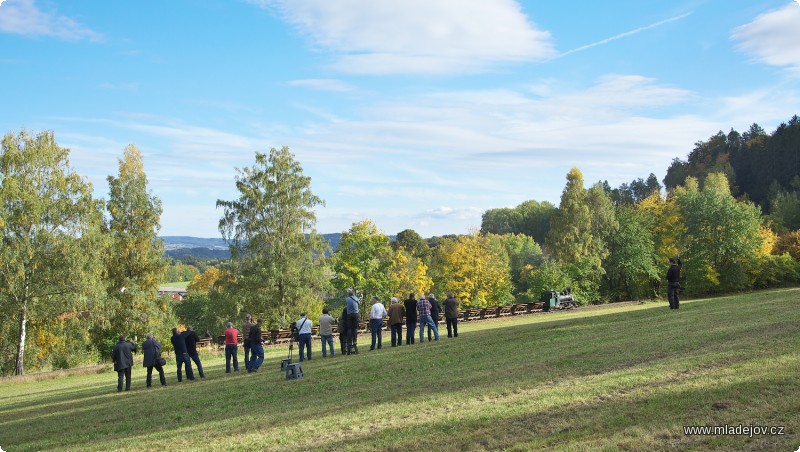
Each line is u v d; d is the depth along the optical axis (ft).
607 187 648.79
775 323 56.34
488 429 34.14
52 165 147.02
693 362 43.88
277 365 84.07
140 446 40.63
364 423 39.14
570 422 33.55
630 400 36.22
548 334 76.48
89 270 145.59
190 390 66.33
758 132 520.83
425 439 33.71
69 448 43.09
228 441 38.96
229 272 192.75
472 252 254.06
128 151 185.47
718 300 102.01
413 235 404.57
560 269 260.21
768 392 34.14
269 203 190.29
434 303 95.35
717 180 380.78
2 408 71.56
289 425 41.37
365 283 212.43
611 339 61.82
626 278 273.95
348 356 82.07
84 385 90.53
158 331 174.81
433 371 57.88
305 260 189.67
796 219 336.49
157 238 183.32
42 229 139.33
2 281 135.03
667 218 277.64
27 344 147.23
